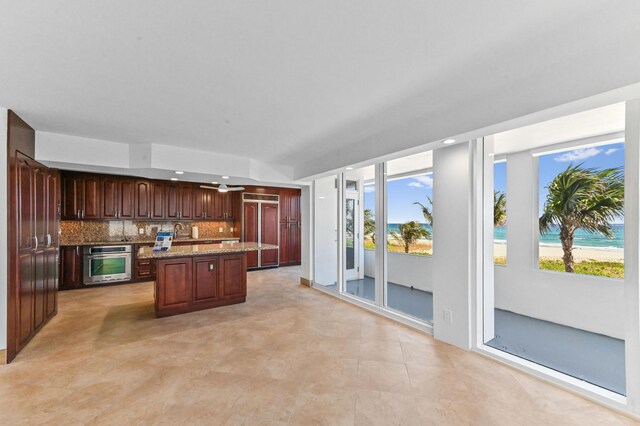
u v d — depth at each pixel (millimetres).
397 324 3648
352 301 4539
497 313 4105
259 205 7477
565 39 1607
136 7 1356
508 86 2096
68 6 1342
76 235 5648
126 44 1669
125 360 2678
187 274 4078
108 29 1528
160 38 1613
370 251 6242
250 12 1395
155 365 2590
